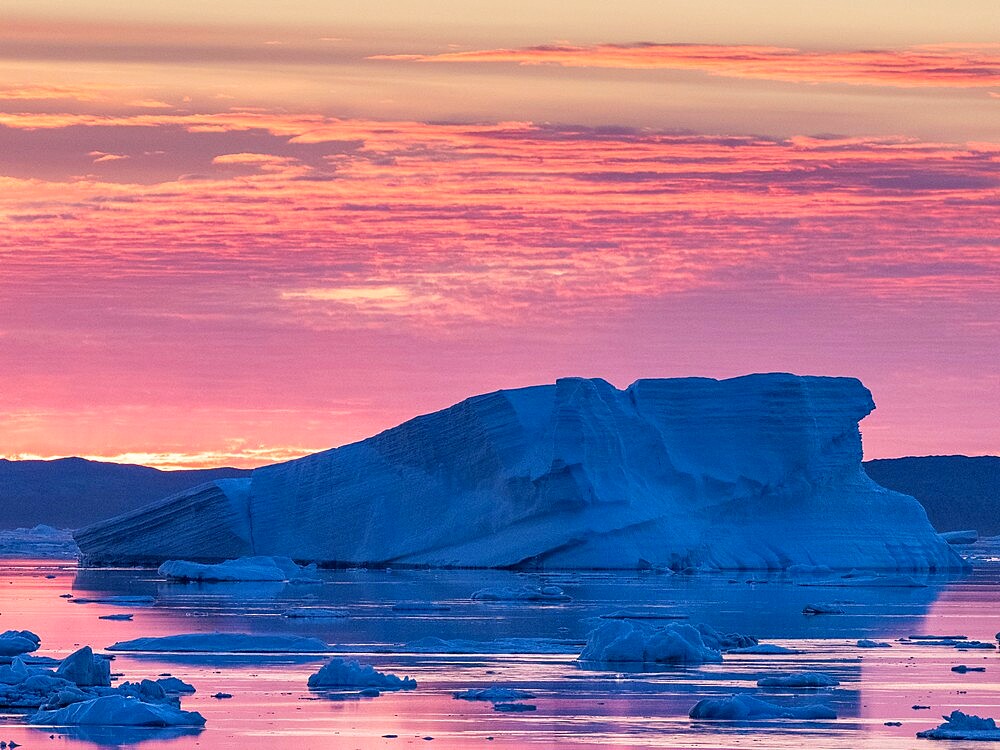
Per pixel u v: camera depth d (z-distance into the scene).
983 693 133.88
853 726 115.00
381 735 110.19
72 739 107.81
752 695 131.25
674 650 157.38
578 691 133.50
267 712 120.38
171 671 145.88
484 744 106.56
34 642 170.62
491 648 169.88
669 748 105.12
